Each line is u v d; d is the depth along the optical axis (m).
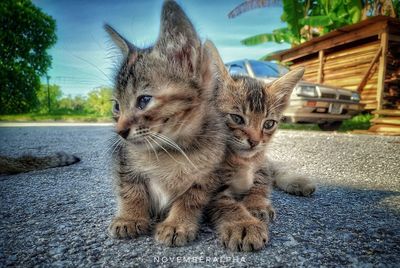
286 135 0.68
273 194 0.27
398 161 0.42
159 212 0.20
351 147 0.52
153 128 0.19
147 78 0.20
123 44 0.23
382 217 0.21
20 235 0.17
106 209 0.22
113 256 0.15
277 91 0.27
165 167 0.19
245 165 0.23
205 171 0.19
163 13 0.21
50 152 0.48
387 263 0.15
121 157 0.20
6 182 0.29
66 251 0.15
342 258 0.15
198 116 0.20
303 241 0.17
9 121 1.38
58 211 0.21
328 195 0.26
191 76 0.20
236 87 0.26
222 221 0.18
